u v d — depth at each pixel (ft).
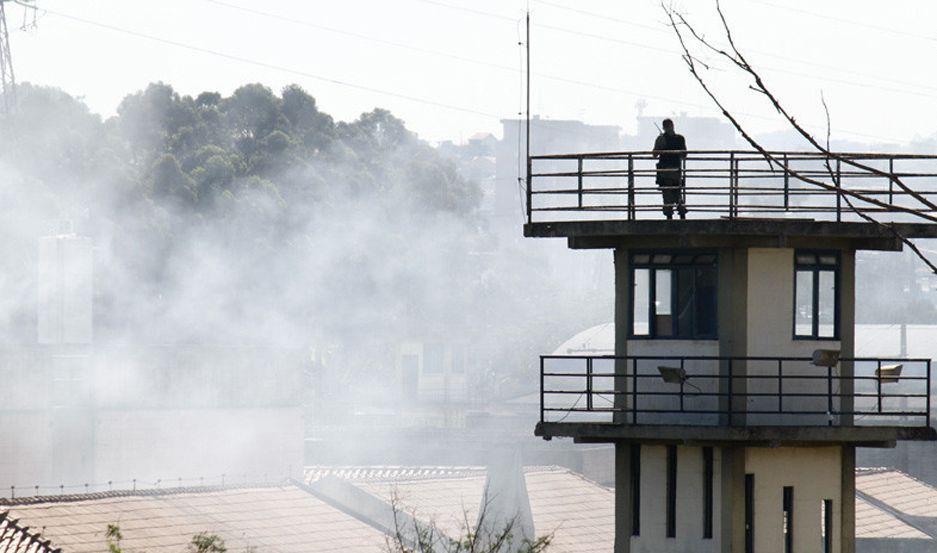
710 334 233.96
